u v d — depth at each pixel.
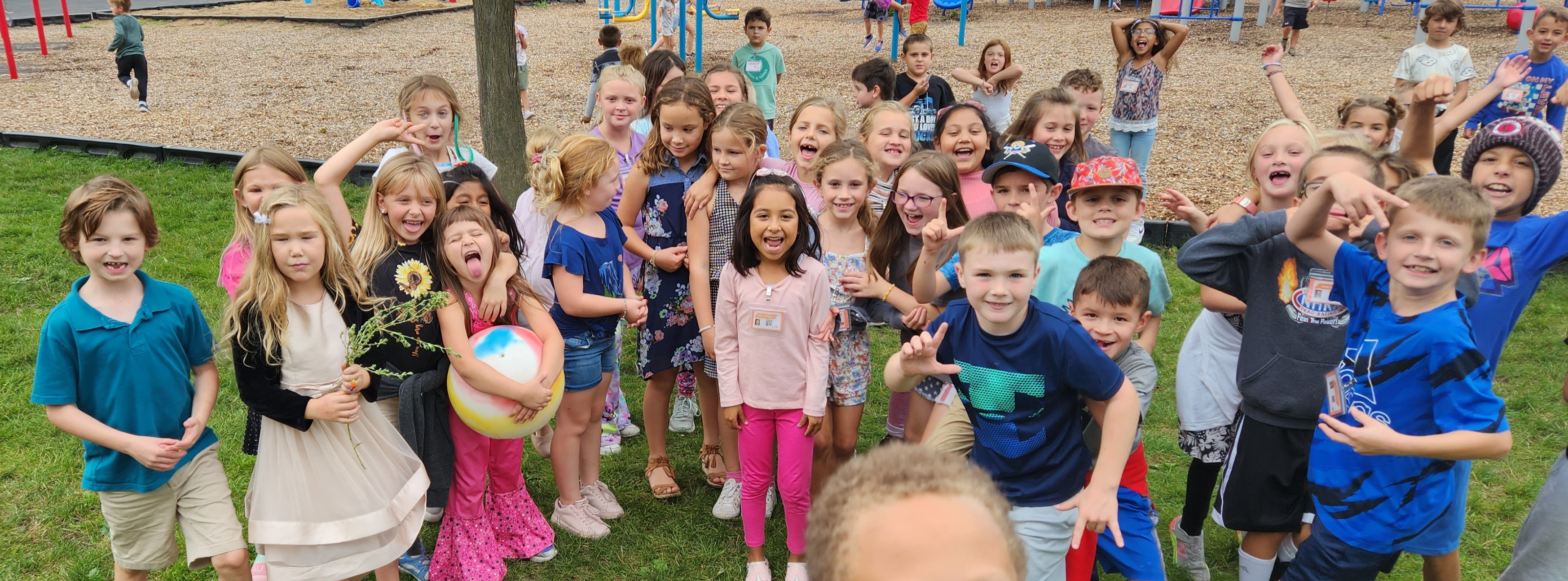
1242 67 14.74
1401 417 2.73
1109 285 3.12
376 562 3.26
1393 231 2.65
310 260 3.01
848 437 4.00
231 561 3.19
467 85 14.54
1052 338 2.80
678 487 4.45
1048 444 2.94
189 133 11.27
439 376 3.44
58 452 4.51
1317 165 3.27
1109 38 17.55
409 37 18.64
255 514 3.15
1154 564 3.26
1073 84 6.24
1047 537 2.93
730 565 3.92
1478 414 2.57
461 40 18.42
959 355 2.98
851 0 24.38
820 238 3.98
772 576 3.85
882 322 3.99
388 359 3.32
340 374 3.15
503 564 3.75
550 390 3.44
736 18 15.77
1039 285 3.58
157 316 3.06
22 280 6.44
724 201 4.06
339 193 3.91
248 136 11.24
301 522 3.13
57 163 9.44
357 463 3.21
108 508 3.09
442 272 3.47
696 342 4.25
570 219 3.82
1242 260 3.29
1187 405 3.64
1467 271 2.63
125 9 12.06
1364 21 18.75
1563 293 6.58
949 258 3.79
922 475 1.12
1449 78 3.90
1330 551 2.97
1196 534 3.79
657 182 4.27
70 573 3.71
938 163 3.80
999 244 2.76
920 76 8.22
